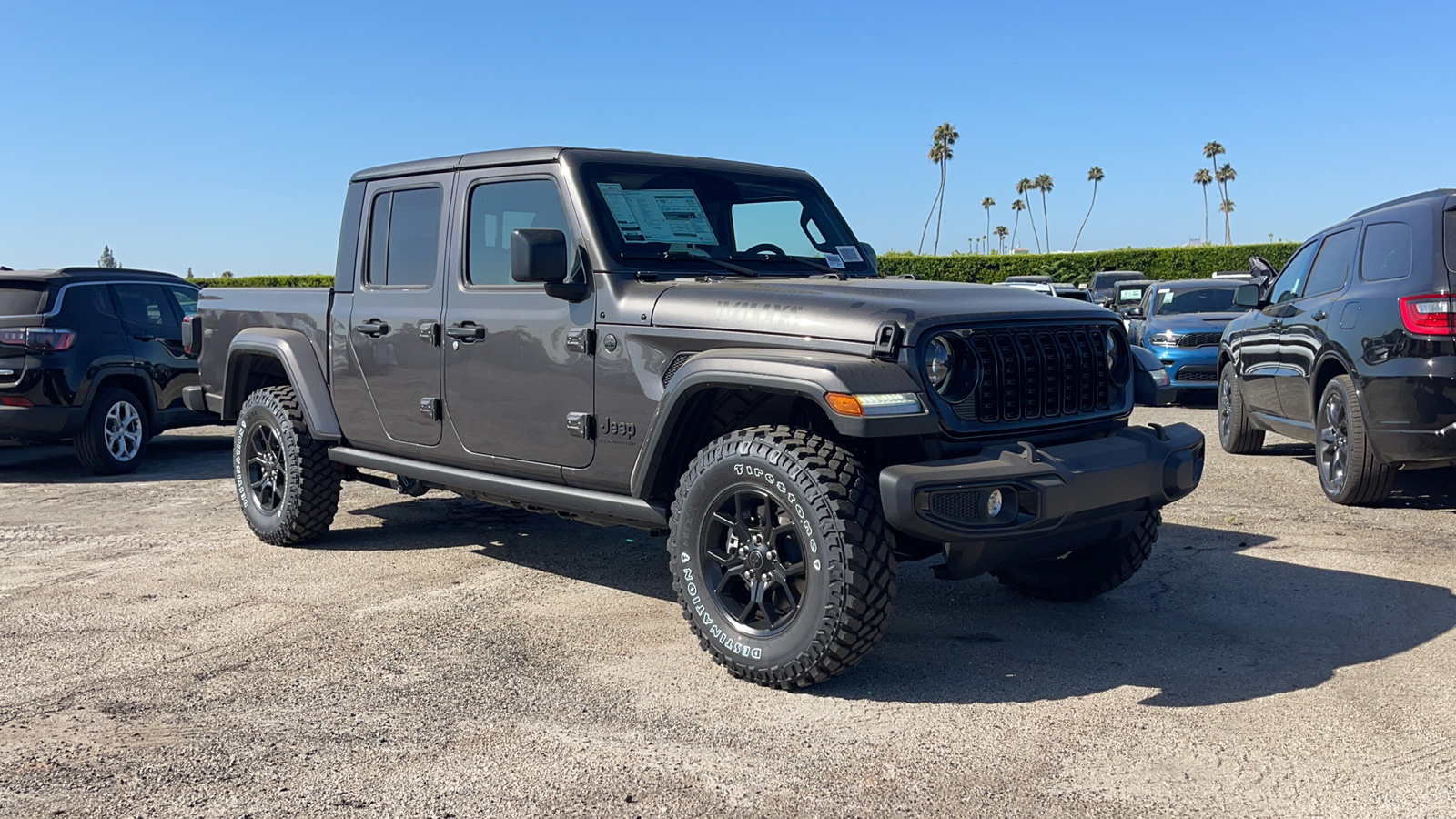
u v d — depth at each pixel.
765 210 5.07
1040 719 3.46
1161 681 3.79
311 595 5.03
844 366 3.52
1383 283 6.27
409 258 5.24
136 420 8.96
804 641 3.60
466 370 4.86
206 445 10.84
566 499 4.50
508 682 3.85
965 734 3.34
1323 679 3.79
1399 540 5.85
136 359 8.95
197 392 6.68
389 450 5.42
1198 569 5.31
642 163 4.78
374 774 3.10
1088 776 3.04
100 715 3.57
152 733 3.42
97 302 8.79
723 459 3.79
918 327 3.61
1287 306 7.75
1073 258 38.81
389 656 4.14
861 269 5.18
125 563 5.68
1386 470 6.45
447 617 4.65
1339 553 5.56
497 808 2.88
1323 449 6.99
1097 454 3.78
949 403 3.66
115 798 2.96
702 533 3.90
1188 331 13.31
